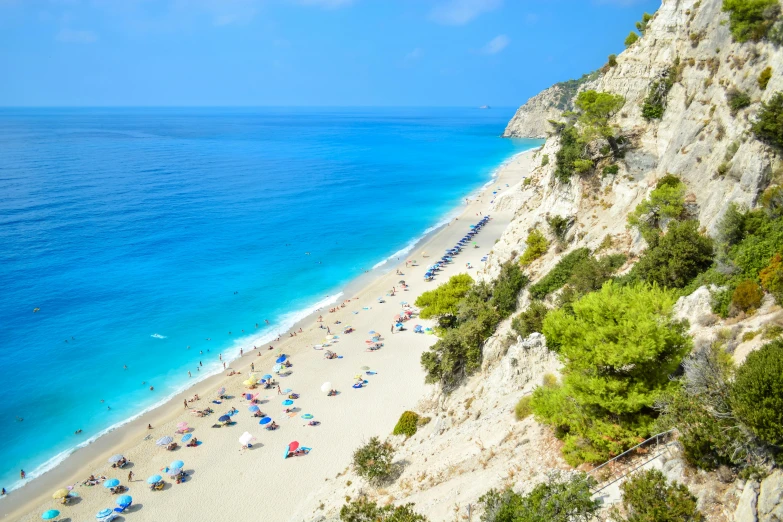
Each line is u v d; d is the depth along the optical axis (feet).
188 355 231.09
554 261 177.06
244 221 439.63
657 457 70.85
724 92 138.00
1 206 458.91
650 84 176.76
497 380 131.34
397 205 498.69
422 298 228.63
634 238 149.89
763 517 53.16
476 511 84.02
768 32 128.36
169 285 304.71
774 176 113.19
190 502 147.13
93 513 145.79
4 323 252.42
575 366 85.46
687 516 58.29
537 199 237.86
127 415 190.19
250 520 138.62
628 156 173.78
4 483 158.10
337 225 431.43
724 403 63.62
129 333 248.93
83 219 429.79
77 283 302.25
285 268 335.67
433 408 159.22
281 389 201.46
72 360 224.12
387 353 226.79
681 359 80.33
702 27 159.53
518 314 160.25
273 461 161.99
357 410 185.78
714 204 127.03
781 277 88.28
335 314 269.85
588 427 81.61
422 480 108.47
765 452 56.80
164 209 470.80
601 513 67.46
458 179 625.00
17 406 192.95
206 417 186.80
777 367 57.11
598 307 85.56
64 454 170.09
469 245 369.50
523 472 87.40
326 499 132.67
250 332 252.62
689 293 110.73
